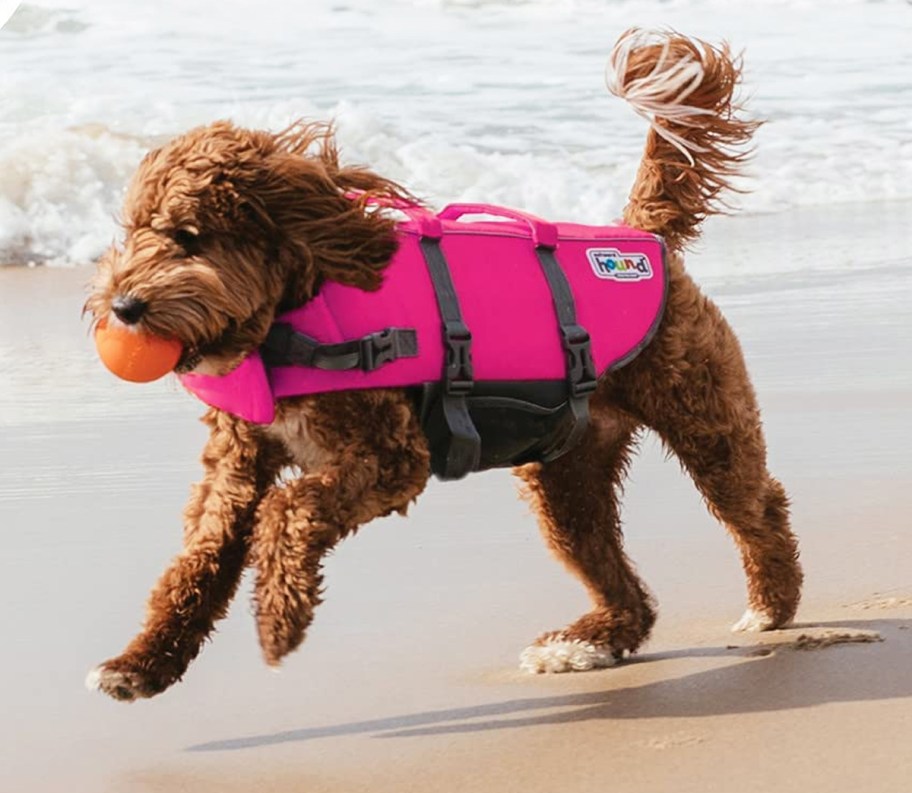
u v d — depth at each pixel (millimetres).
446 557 5875
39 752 4105
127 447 7305
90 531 6129
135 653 4301
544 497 5293
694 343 5012
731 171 5527
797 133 16156
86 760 4055
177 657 4355
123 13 18297
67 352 9031
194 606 4398
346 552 5906
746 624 5164
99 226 12148
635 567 5523
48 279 11195
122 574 5633
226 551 4465
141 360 3957
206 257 4027
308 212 4180
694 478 5156
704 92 5430
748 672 4668
